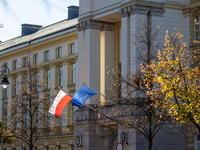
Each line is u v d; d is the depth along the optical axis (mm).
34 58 59344
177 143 37562
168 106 27219
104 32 44219
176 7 39312
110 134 42438
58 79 55531
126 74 36344
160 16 38531
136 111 34688
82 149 42875
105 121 39625
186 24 39281
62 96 36969
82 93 35938
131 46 37531
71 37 52938
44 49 57594
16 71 62500
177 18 39281
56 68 55656
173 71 27156
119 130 38031
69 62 53438
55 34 55344
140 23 37812
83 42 44250
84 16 44125
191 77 27172
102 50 44219
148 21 36406
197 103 26094
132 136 36969
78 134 43594
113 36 44625
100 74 44031
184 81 26719
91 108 39875
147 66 28938
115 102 34031
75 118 44062
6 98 64938
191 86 26922
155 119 30016
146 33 33156
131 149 37000
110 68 44062
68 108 52844
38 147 56719
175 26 39062
